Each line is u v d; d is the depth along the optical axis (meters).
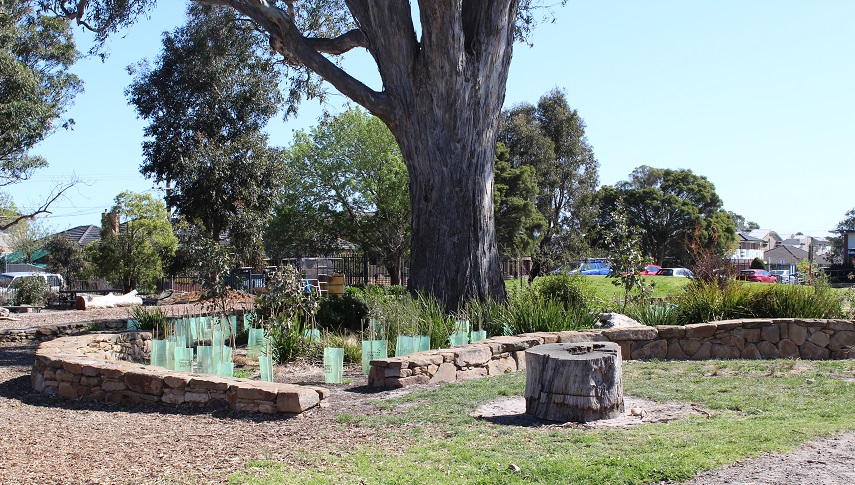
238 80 27.92
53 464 5.31
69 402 7.91
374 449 5.39
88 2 18.56
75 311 23.39
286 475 4.80
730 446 5.02
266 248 34.88
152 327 13.70
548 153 45.81
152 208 30.28
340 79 14.52
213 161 26.19
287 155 31.55
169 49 27.66
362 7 14.56
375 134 32.03
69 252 40.59
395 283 32.56
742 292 12.29
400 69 14.21
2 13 21.11
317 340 11.09
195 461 5.28
